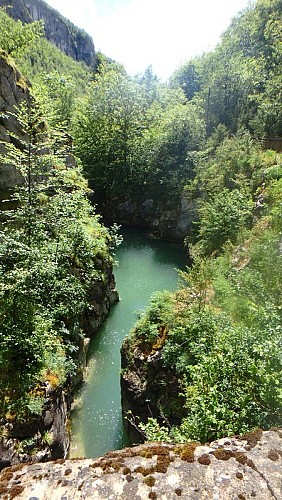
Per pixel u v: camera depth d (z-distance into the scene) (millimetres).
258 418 4234
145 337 9180
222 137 27094
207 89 36812
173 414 7418
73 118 37062
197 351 7082
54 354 7898
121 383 9109
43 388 6914
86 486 2100
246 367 4773
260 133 23391
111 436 8680
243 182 17719
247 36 45906
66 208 10094
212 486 2072
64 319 9633
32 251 7613
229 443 2484
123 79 36625
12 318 7207
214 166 22891
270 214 12695
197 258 11102
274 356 4773
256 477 2139
